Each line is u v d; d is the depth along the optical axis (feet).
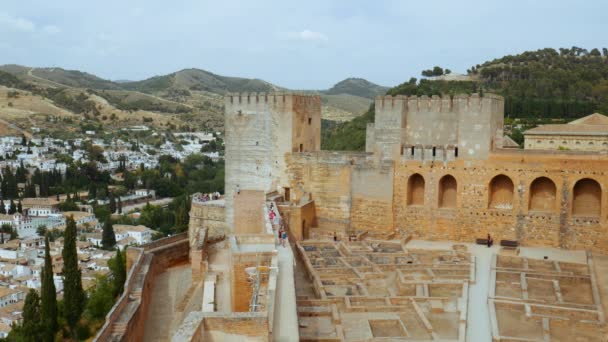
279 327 88.28
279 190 225.35
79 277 229.04
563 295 141.69
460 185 195.42
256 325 77.92
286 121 221.05
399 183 204.64
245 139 230.27
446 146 197.06
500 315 129.49
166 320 159.22
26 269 449.06
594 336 118.11
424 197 201.77
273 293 97.35
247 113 228.43
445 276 155.43
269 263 126.21
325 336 114.83
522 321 125.90
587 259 169.89
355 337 115.85
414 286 146.61
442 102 196.54
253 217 208.33
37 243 549.95
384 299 138.10
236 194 215.31
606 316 125.49
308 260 171.53
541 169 184.03
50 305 221.05
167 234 579.89
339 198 214.28
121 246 524.52
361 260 172.14
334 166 214.28
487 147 190.60
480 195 193.06
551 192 187.73
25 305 228.63
